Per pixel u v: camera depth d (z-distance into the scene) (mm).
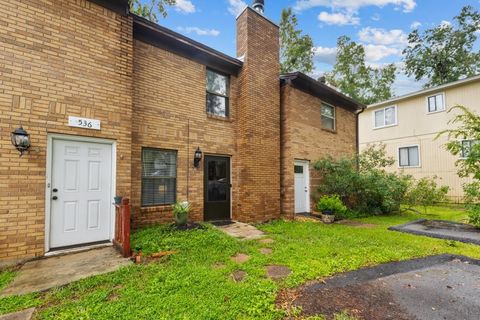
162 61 6277
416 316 2539
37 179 4004
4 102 3787
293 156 8664
